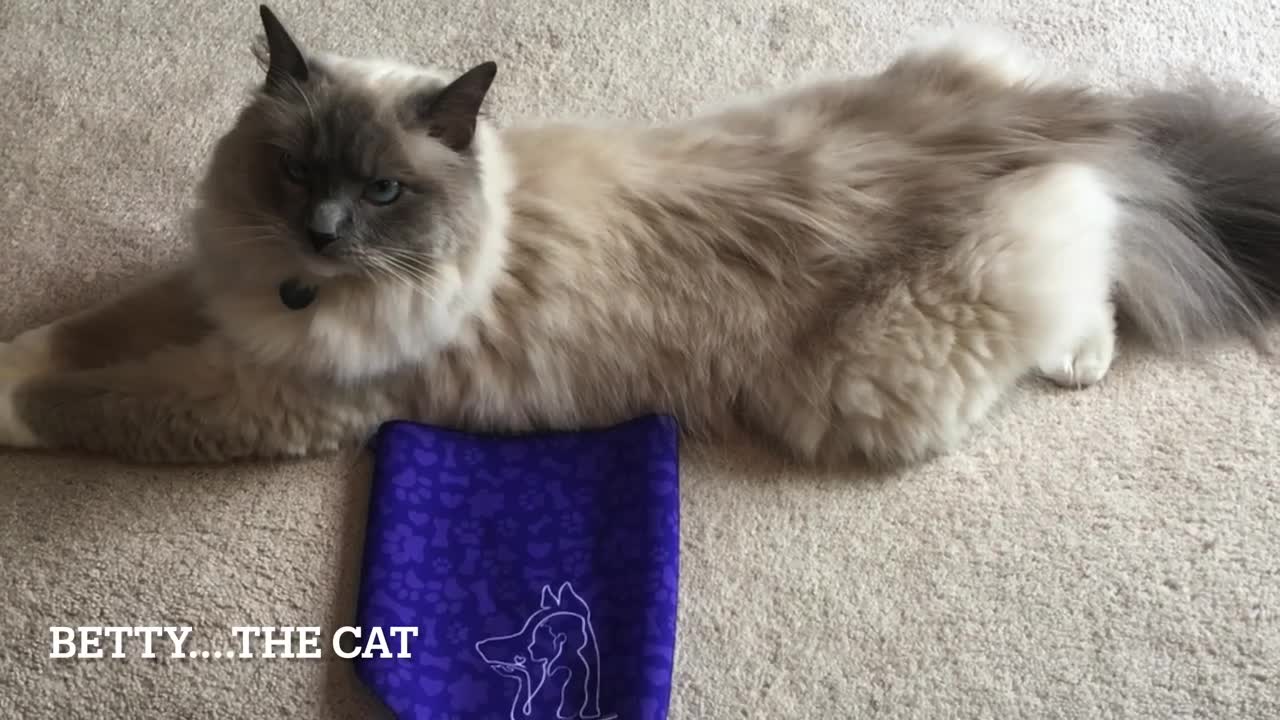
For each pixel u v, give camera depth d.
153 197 1.66
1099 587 1.37
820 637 1.33
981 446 1.49
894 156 1.43
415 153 1.20
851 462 1.49
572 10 1.94
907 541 1.41
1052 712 1.27
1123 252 1.49
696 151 1.42
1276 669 1.30
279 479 1.42
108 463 1.40
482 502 1.40
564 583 1.35
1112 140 1.50
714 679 1.29
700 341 1.40
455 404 1.41
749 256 1.38
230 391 1.35
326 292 1.27
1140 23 1.93
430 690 1.24
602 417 1.46
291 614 1.32
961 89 1.55
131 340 1.45
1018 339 1.40
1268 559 1.38
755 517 1.43
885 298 1.37
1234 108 1.59
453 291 1.26
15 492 1.36
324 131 1.18
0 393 1.35
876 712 1.27
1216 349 1.56
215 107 1.77
